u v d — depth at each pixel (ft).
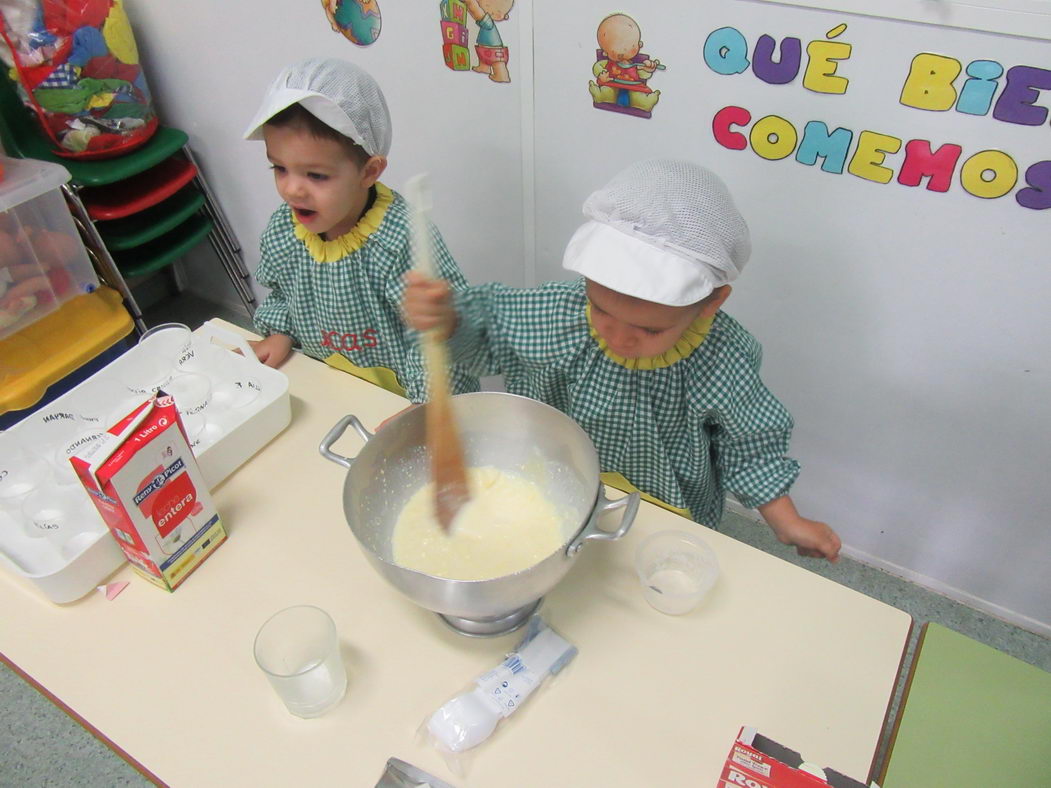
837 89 3.15
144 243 5.90
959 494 4.20
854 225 3.49
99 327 5.09
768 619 2.37
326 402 3.27
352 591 2.48
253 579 2.53
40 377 4.70
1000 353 3.53
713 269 2.43
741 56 3.27
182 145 5.59
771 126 3.39
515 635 2.34
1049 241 3.10
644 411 3.05
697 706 2.16
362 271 3.65
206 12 4.91
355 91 3.27
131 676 2.27
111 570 2.55
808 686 2.21
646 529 2.65
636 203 2.43
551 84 3.86
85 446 2.90
